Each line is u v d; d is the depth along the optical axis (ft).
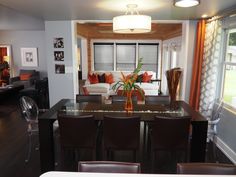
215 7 9.62
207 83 12.38
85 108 9.98
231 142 10.57
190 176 3.98
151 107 10.23
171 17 12.41
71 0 8.41
